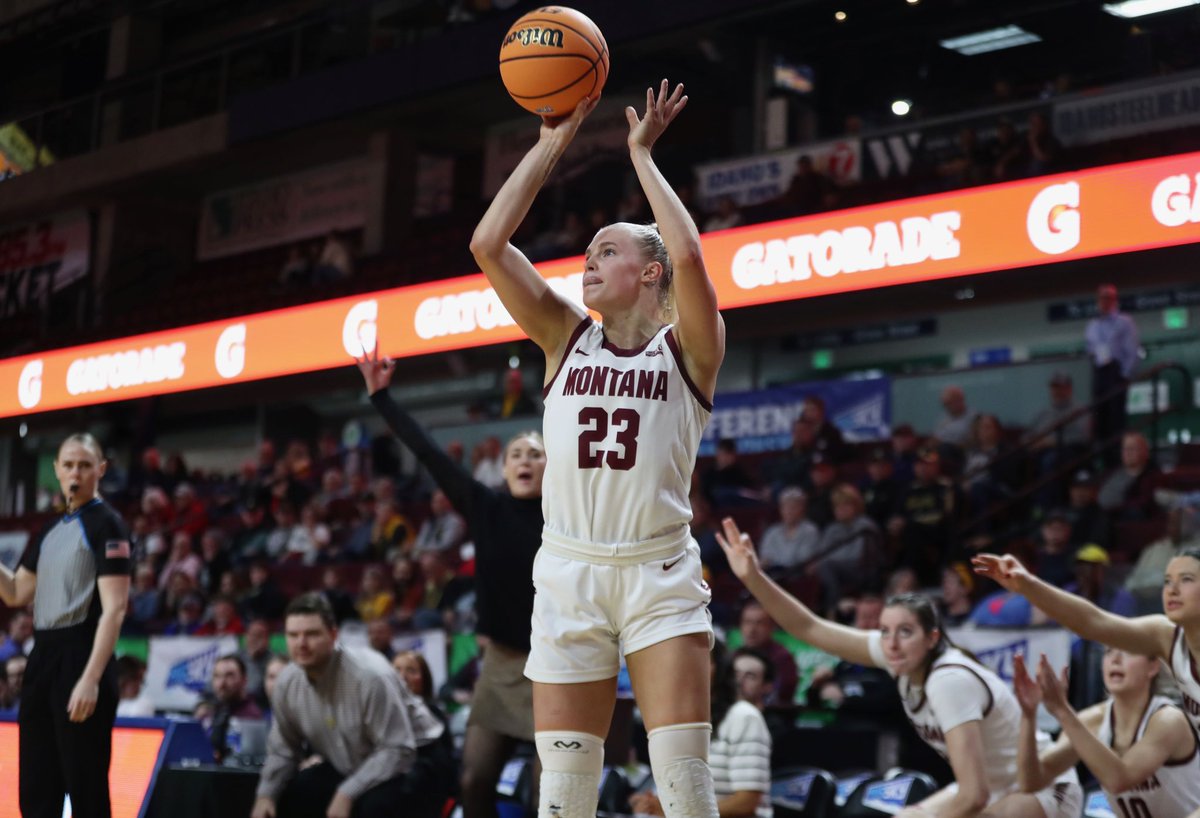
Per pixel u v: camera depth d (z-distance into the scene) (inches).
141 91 863.7
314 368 602.9
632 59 655.8
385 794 216.1
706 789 112.4
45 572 199.9
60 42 927.7
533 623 119.4
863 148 580.4
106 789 196.4
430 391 764.0
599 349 120.6
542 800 115.6
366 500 578.6
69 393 706.8
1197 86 491.2
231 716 317.7
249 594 498.6
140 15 889.5
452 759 236.4
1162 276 511.8
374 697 220.4
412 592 451.5
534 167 124.1
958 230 425.1
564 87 125.6
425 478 616.1
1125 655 173.8
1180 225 380.5
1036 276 536.7
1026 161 498.9
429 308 564.1
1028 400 525.0
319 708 221.1
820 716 289.4
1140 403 551.8
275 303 642.2
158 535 609.6
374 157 775.7
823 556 390.6
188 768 224.7
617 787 238.5
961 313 613.6
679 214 116.7
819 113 660.1
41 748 199.2
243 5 868.6
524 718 186.5
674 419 117.0
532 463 191.3
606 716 118.6
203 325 655.1
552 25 126.4
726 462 483.8
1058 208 403.9
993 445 457.4
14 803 238.8
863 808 215.5
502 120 770.8
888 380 541.0
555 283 517.0
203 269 885.2
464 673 350.9
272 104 759.1
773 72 661.3
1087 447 448.8
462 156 810.8
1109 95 513.3
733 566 186.5
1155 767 166.4
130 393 678.5
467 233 711.7
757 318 627.2
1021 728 172.4
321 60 781.3
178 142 820.6
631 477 115.7
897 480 450.0
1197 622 155.9
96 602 199.3
